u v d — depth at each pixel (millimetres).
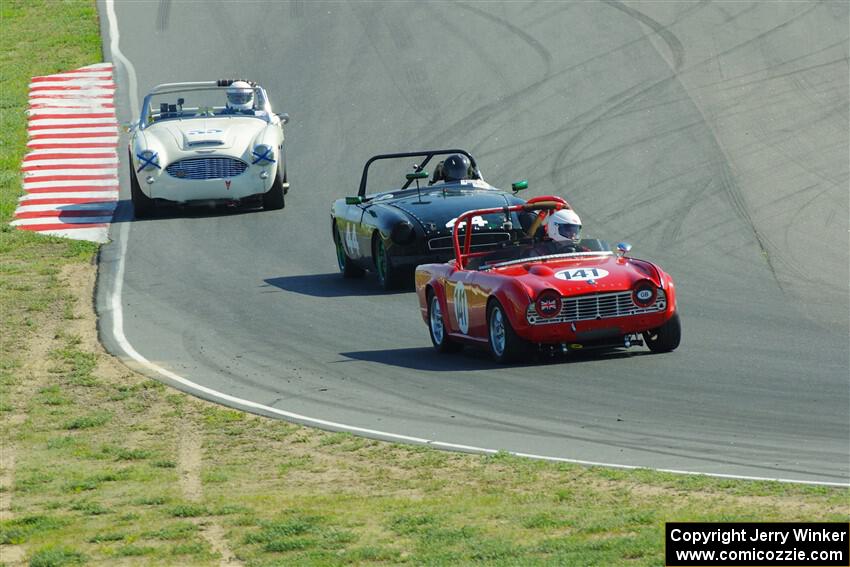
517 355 45719
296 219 80625
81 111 106000
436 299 50500
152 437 40406
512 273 47188
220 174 81000
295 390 45219
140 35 123250
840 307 56094
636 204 77438
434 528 28141
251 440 39188
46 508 32531
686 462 33531
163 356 51656
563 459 34406
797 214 73625
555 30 113188
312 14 123062
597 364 45750
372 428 39344
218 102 105688
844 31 108000
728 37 108688
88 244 75750
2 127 102875
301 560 26375
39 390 47062
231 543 28328
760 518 26984
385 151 92562
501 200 62375
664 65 103500
